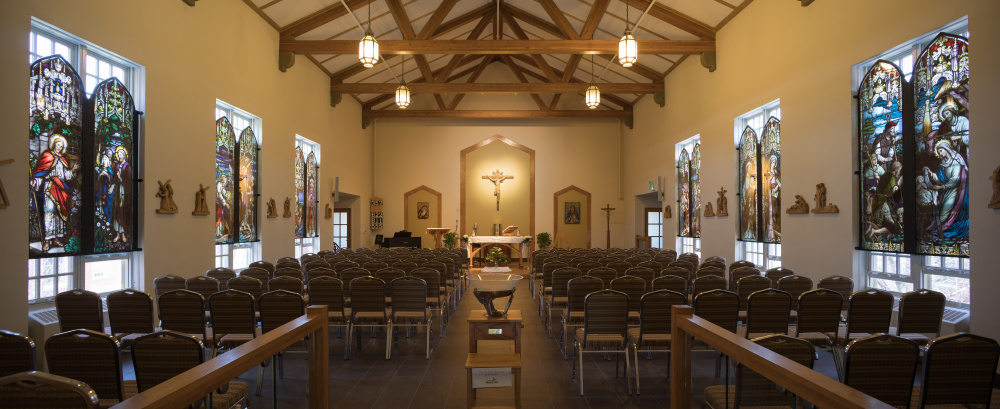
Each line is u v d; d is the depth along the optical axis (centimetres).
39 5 543
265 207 1092
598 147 1969
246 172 1029
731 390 278
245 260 1051
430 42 1141
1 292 498
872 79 698
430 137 1962
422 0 1205
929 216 607
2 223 500
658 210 1870
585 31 1150
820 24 794
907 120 636
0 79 499
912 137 632
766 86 954
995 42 508
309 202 1386
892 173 662
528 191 1969
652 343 467
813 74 812
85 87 630
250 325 475
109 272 672
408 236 1772
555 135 1973
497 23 1419
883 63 678
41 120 563
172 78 771
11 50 511
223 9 916
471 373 362
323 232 1473
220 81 905
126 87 698
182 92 796
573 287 568
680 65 1406
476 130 1970
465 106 1966
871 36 686
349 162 1705
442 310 728
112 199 664
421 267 782
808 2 816
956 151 570
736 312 467
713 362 564
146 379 287
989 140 513
